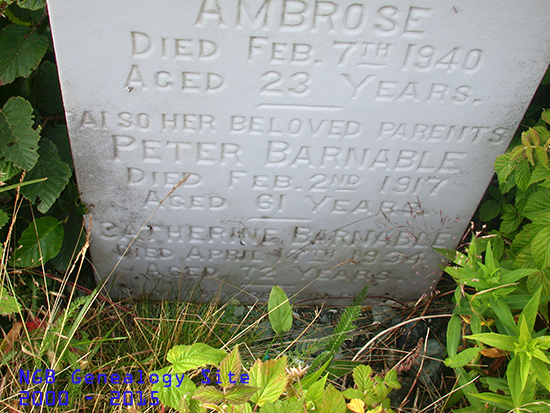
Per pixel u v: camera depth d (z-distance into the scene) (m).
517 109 0.55
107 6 0.46
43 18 0.56
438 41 0.50
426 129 0.56
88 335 0.59
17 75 0.52
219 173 0.58
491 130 0.57
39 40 0.53
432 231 0.66
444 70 0.52
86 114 0.52
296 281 0.70
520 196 0.59
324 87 0.53
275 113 0.54
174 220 0.62
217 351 0.49
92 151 0.55
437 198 0.62
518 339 0.44
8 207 0.60
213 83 0.51
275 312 0.58
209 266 0.68
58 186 0.55
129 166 0.57
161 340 0.60
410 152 0.58
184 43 0.49
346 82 0.52
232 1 0.47
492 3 0.48
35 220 0.57
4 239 0.60
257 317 0.69
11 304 0.48
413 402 0.58
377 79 0.52
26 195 0.54
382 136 0.57
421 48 0.51
